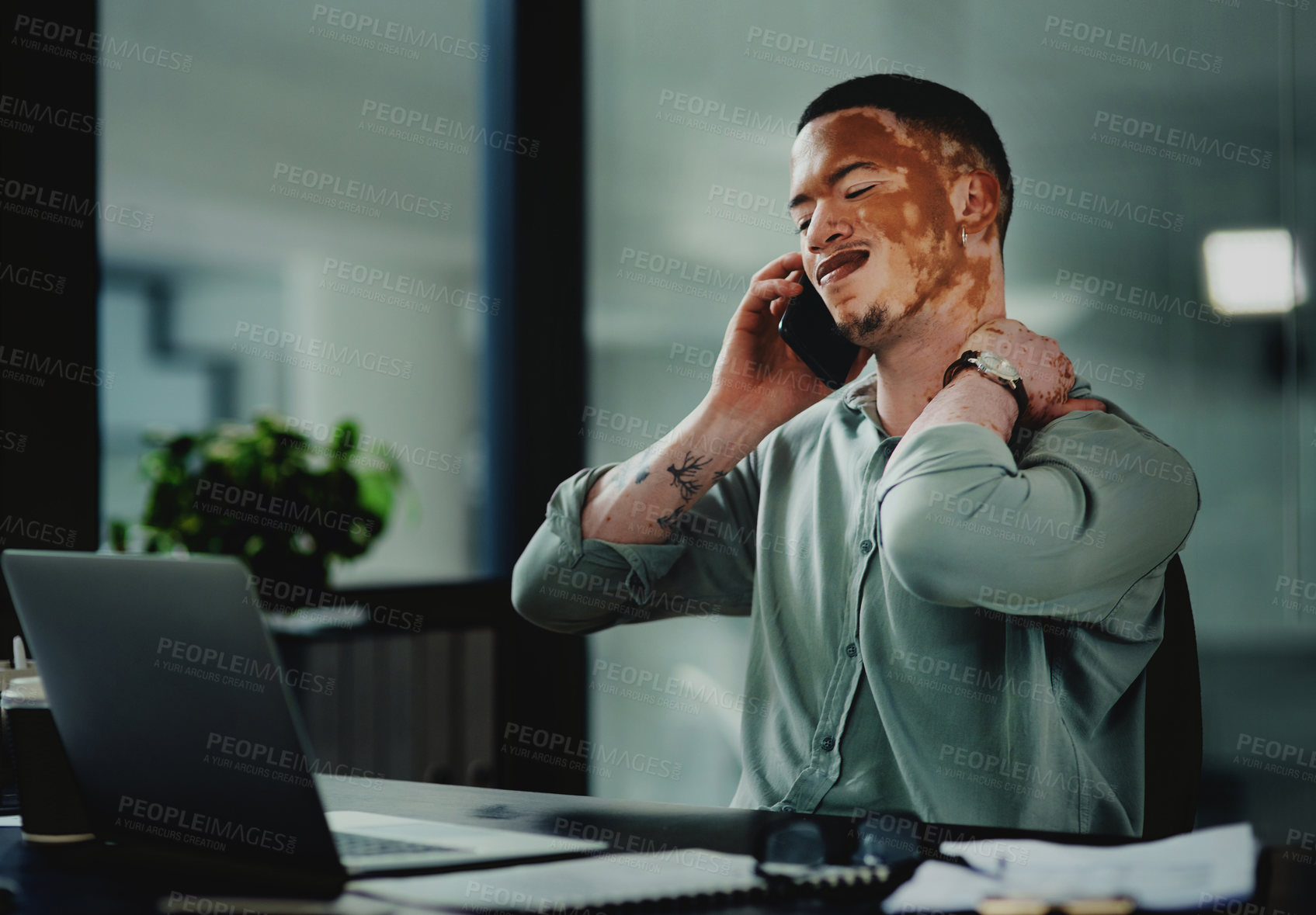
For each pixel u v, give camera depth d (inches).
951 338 88.0
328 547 95.4
